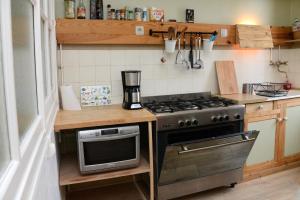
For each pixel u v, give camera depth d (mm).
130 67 2514
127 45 2479
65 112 2090
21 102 775
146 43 2443
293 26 3145
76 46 2314
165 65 2641
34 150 809
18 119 709
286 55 3314
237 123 2361
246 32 2801
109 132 1824
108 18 2338
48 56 1497
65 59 2295
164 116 1992
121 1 2424
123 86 2262
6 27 583
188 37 2611
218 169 2332
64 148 2363
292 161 2904
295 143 2887
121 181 2588
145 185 2443
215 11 2824
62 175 1860
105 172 1903
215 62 2863
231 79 2916
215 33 2637
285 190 2447
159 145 2021
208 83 2861
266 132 2643
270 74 3236
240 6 2951
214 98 2666
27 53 915
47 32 1474
